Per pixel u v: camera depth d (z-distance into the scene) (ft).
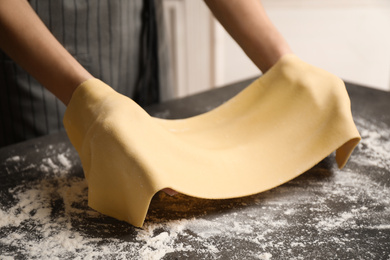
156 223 1.51
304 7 5.72
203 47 5.60
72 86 1.65
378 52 5.91
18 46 1.65
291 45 5.98
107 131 1.47
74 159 2.02
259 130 1.87
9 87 2.55
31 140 2.22
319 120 1.77
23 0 1.73
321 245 1.36
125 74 2.99
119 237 1.43
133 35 2.94
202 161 1.63
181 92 5.76
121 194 1.48
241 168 1.68
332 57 5.99
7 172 1.91
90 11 2.62
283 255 1.32
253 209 1.57
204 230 1.46
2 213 1.58
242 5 2.12
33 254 1.35
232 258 1.31
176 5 5.17
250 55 2.18
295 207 1.58
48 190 1.75
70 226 1.50
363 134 2.18
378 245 1.35
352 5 5.65
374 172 1.81
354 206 1.57
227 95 2.78
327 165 1.88
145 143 1.49
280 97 1.93
